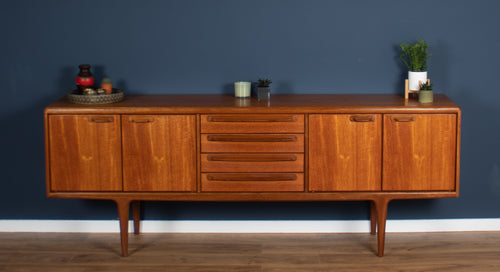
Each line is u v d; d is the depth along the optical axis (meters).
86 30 3.34
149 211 3.50
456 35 3.32
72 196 3.07
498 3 3.28
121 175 3.05
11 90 3.41
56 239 3.43
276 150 3.02
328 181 3.04
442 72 3.36
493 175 3.45
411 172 3.01
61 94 3.41
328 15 3.31
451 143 2.99
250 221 3.49
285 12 3.31
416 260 3.10
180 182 3.06
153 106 3.00
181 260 3.13
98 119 2.99
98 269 3.03
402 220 3.49
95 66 3.38
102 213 3.53
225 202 3.48
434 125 2.97
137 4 3.31
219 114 2.99
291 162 3.03
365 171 3.02
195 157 3.03
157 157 3.03
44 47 3.36
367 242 3.34
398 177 3.02
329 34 3.33
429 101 3.06
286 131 3.00
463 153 3.43
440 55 3.34
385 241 3.35
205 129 3.00
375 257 3.14
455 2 3.29
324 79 3.38
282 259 3.13
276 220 3.49
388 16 3.31
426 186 3.03
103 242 3.38
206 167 3.04
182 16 3.33
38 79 3.39
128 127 3.00
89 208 3.52
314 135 2.99
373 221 3.43
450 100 3.13
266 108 2.97
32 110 3.43
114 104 3.06
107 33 3.35
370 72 3.37
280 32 3.33
